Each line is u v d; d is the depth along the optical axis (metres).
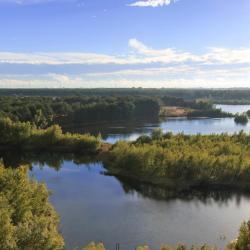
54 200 63.31
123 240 48.00
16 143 108.06
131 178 77.62
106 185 72.75
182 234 50.00
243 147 89.19
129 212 57.91
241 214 57.62
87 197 65.12
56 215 52.66
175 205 61.72
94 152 101.81
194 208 60.19
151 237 48.94
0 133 109.00
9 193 45.56
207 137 99.50
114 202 62.66
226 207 60.91
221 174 73.19
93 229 51.28
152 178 75.81
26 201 45.91
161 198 65.25
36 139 108.06
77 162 92.81
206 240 48.22
